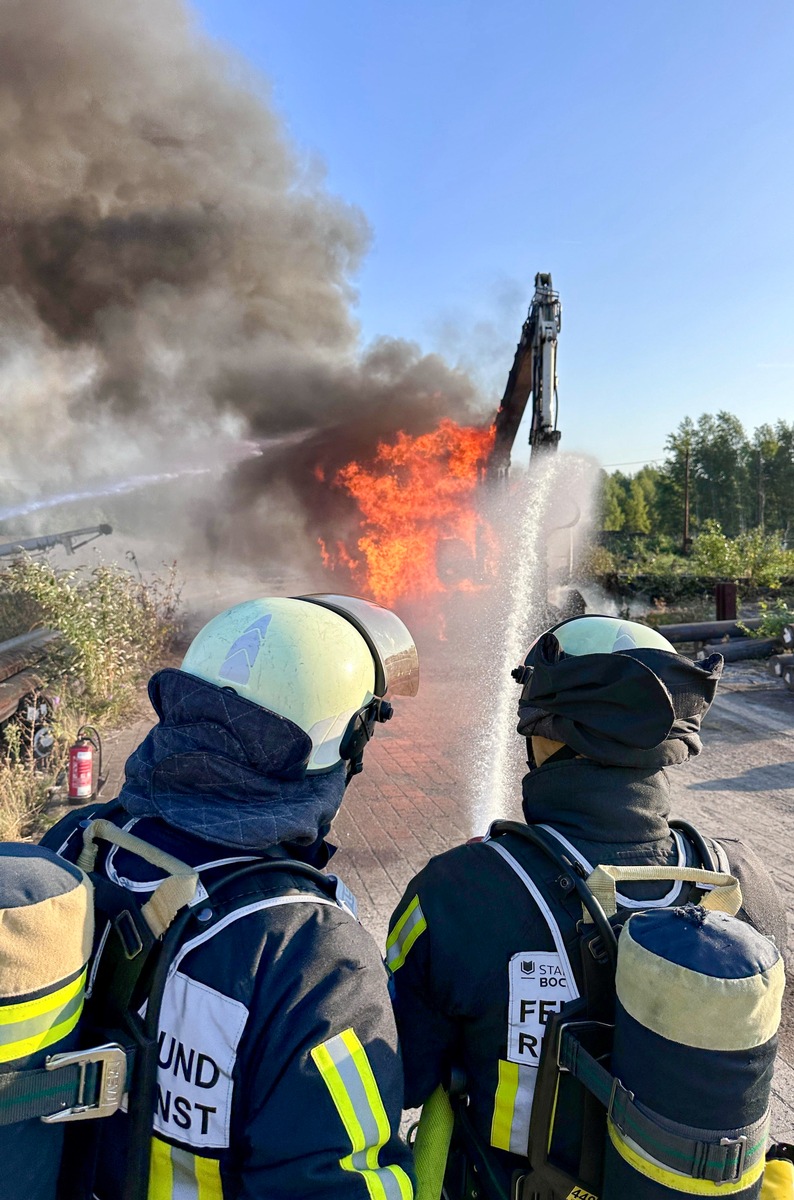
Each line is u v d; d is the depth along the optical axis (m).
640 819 1.29
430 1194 1.23
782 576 17.97
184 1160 0.96
